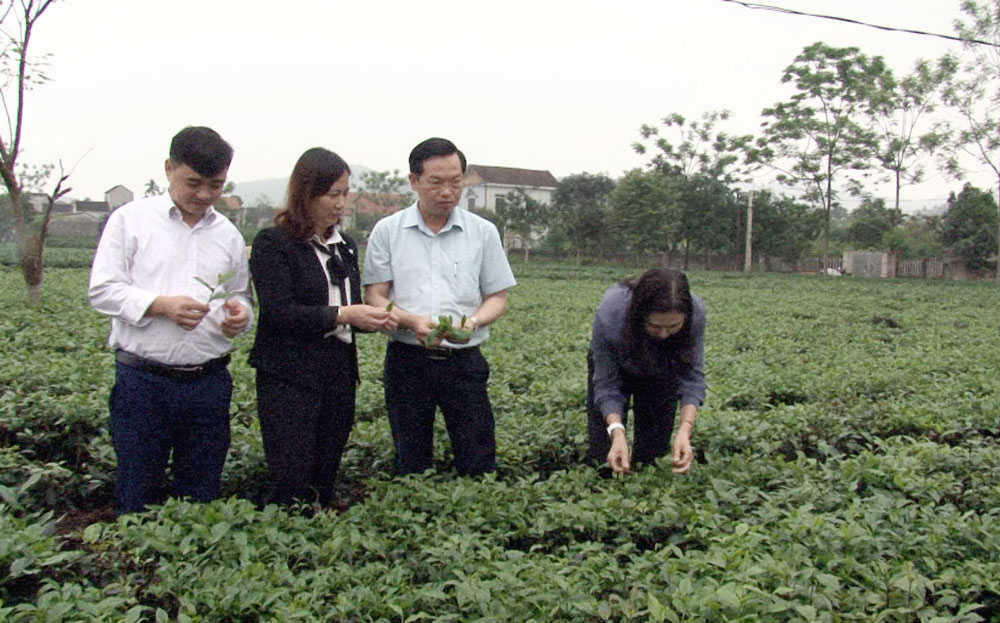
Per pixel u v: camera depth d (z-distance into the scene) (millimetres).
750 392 9578
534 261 58125
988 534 4547
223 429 4914
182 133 4480
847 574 4074
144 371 4594
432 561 4199
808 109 49469
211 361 4762
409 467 5535
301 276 4867
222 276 4527
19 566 3711
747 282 41125
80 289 21297
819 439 7508
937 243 56594
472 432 5516
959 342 16250
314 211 4824
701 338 5414
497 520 4773
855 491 5559
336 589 3906
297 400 4914
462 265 5441
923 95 46938
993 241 52031
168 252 4609
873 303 28281
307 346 4930
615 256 58531
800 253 56344
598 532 4773
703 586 3773
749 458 6117
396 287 5457
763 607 3549
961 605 3930
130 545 4066
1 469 5527
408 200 62781
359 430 6496
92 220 66125
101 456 6082
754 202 54188
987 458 6453
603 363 5492
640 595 3691
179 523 4254
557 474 5891
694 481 5445
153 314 4441
